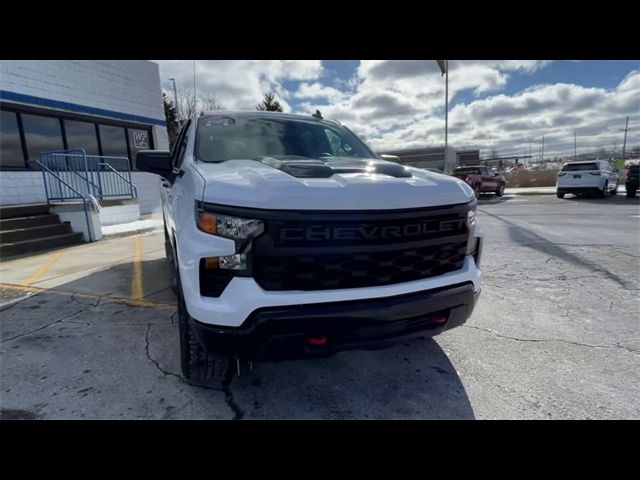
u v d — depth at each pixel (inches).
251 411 87.6
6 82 346.9
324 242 73.5
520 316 142.3
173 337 126.2
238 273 73.1
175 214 99.0
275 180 75.8
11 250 261.7
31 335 128.0
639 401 90.2
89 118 431.8
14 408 88.0
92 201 316.2
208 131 123.7
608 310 147.3
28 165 371.2
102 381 99.3
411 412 87.6
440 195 84.2
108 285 185.5
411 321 81.0
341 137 143.0
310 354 74.9
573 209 515.2
